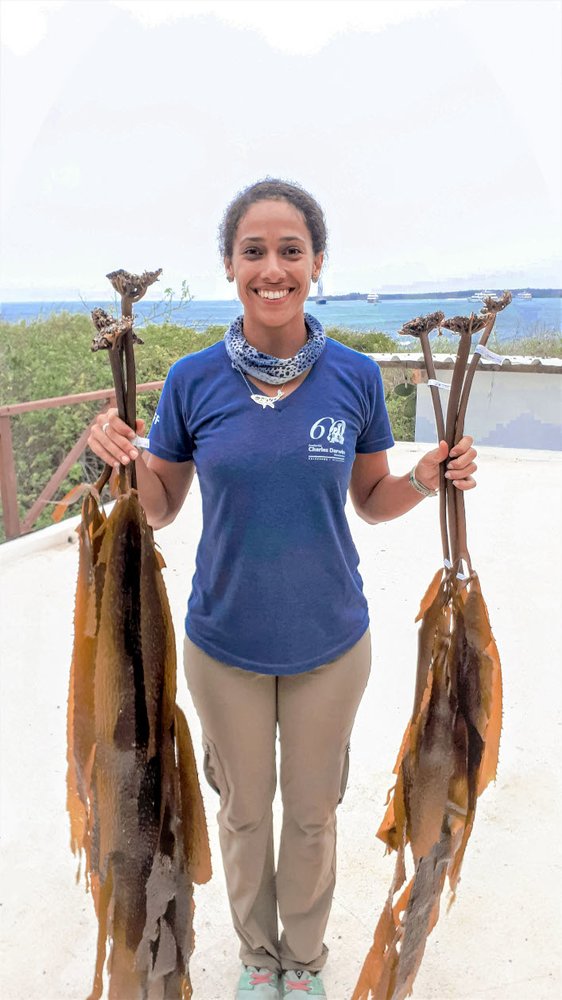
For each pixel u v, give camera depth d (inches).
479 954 87.8
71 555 218.1
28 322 294.0
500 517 250.5
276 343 66.0
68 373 295.3
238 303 72.9
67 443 298.7
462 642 67.5
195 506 264.4
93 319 59.4
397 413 354.6
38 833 110.1
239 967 86.7
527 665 154.3
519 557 214.7
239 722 69.6
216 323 281.4
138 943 69.0
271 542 64.1
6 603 185.3
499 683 68.7
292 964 80.4
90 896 98.2
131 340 60.3
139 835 67.3
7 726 136.1
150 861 68.0
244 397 63.9
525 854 103.6
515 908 94.4
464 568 73.9
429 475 68.7
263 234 61.9
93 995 68.3
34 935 92.3
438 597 67.9
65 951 90.0
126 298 57.9
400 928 70.5
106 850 66.7
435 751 69.0
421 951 71.2
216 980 85.0
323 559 66.0
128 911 68.3
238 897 77.0
